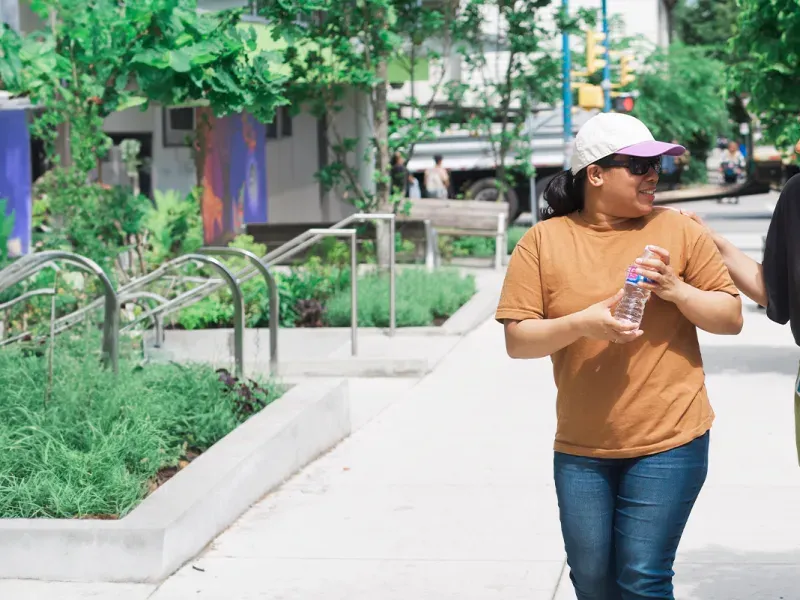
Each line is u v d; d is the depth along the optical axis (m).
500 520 7.01
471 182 33.88
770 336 14.21
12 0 13.42
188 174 20.41
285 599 5.76
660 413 4.22
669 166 48.19
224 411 8.17
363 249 19.80
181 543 6.22
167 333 13.34
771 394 10.57
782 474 7.88
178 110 20.20
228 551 6.50
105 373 7.93
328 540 6.68
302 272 15.97
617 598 4.46
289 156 23.36
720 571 6.02
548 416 9.97
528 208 33.69
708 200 49.09
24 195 13.67
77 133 11.12
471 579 6.00
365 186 23.05
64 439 6.96
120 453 6.92
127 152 15.84
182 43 9.97
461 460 8.51
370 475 8.13
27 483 6.48
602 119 4.29
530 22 24.02
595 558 4.35
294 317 14.68
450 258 23.91
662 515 4.21
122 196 11.46
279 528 6.92
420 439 9.24
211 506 6.68
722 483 7.71
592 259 4.32
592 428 4.27
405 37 20.88
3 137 13.59
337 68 19.42
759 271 4.63
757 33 12.75
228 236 18.84
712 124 46.84
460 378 11.91
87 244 11.15
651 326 4.23
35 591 5.85
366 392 11.30
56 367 8.09
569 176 4.46
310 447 8.53
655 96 45.12
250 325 14.38
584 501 4.32
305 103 22.52
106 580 5.99
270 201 23.41
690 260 4.29
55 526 6.02
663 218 4.35
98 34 10.06
